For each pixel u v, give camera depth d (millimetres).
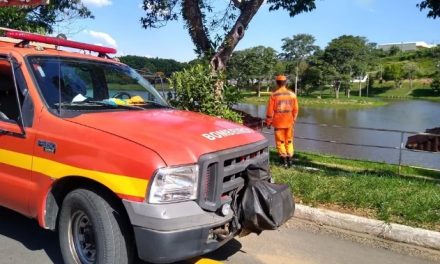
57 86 4336
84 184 3846
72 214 3906
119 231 3625
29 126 4105
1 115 4395
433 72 157750
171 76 8125
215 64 9359
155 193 3383
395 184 6594
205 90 8000
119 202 3662
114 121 3926
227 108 8406
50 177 3893
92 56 5125
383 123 52688
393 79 148625
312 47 133375
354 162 10523
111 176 3520
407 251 4945
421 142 9836
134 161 3465
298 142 25031
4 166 4277
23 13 10859
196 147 3633
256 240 5125
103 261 3623
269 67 105375
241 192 3949
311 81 125250
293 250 4895
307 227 5551
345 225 5441
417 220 5324
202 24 9609
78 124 3885
